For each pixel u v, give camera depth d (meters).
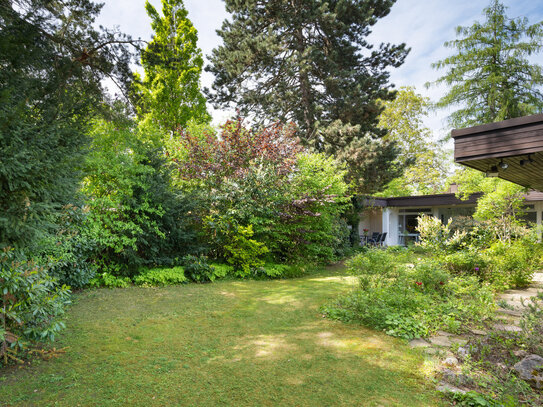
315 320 4.46
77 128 4.08
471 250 7.30
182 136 9.67
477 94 15.50
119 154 6.70
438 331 3.97
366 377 2.83
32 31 4.20
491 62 15.22
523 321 3.59
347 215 14.93
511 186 10.91
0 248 3.05
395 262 6.21
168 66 6.18
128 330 3.98
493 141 4.98
